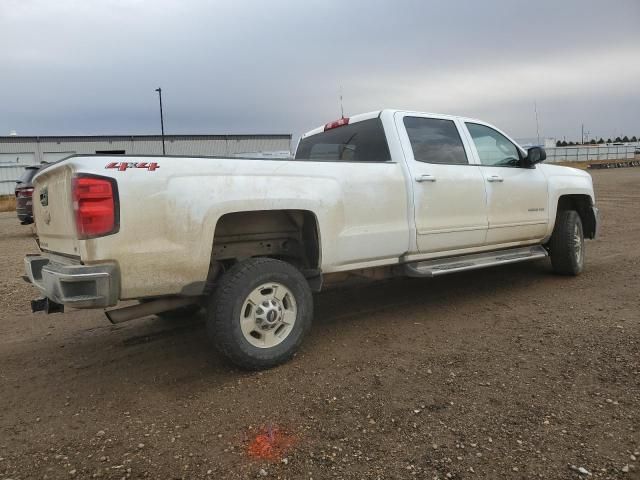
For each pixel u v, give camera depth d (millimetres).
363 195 4340
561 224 6363
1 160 49781
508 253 5863
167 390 3496
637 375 3426
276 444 2729
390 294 5965
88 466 2592
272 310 3729
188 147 53562
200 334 4758
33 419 3150
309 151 6000
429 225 4844
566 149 60906
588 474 2408
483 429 2824
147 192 3256
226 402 3252
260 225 4086
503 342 4168
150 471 2525
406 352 4023
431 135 5160
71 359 4219
